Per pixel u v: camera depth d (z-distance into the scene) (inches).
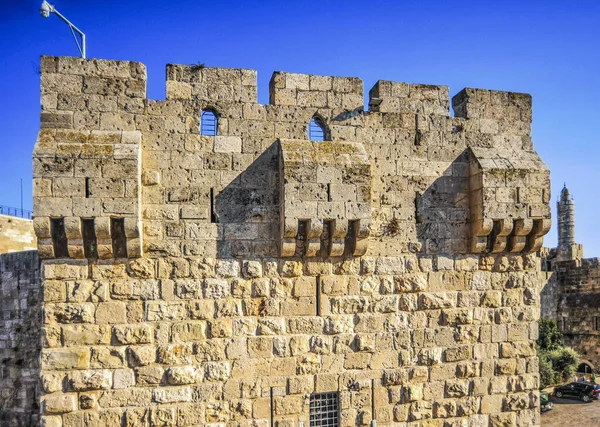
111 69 509.0
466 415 574.2
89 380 478.6
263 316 525.0
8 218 1332.4
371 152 568.7
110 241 479.5
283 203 509.7
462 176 593.9
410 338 563.5
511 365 589.9
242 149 533.6
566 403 1528.1
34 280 966.4
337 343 541.3
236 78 539.8
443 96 601.3
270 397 521.0
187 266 511.2
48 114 490.9
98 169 469.4
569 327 1870.1
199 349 506.6
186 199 515.8
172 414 495.5
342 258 548.4
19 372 956.0
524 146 616.4
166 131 516.1
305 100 554.3
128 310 494.6
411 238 573.0
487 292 590.2
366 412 544.7
